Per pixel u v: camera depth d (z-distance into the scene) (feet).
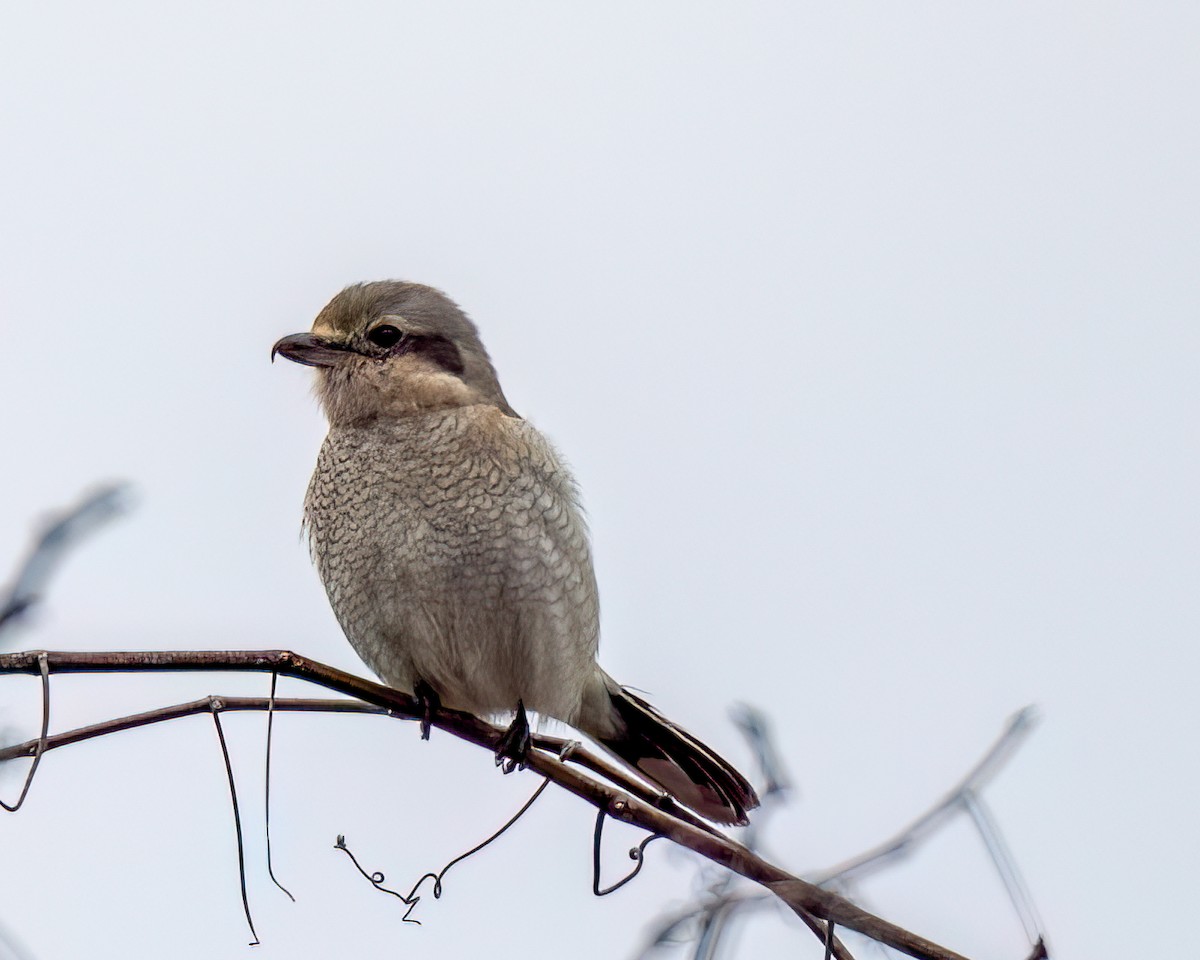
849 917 19.76
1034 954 19.98
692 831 23.89
